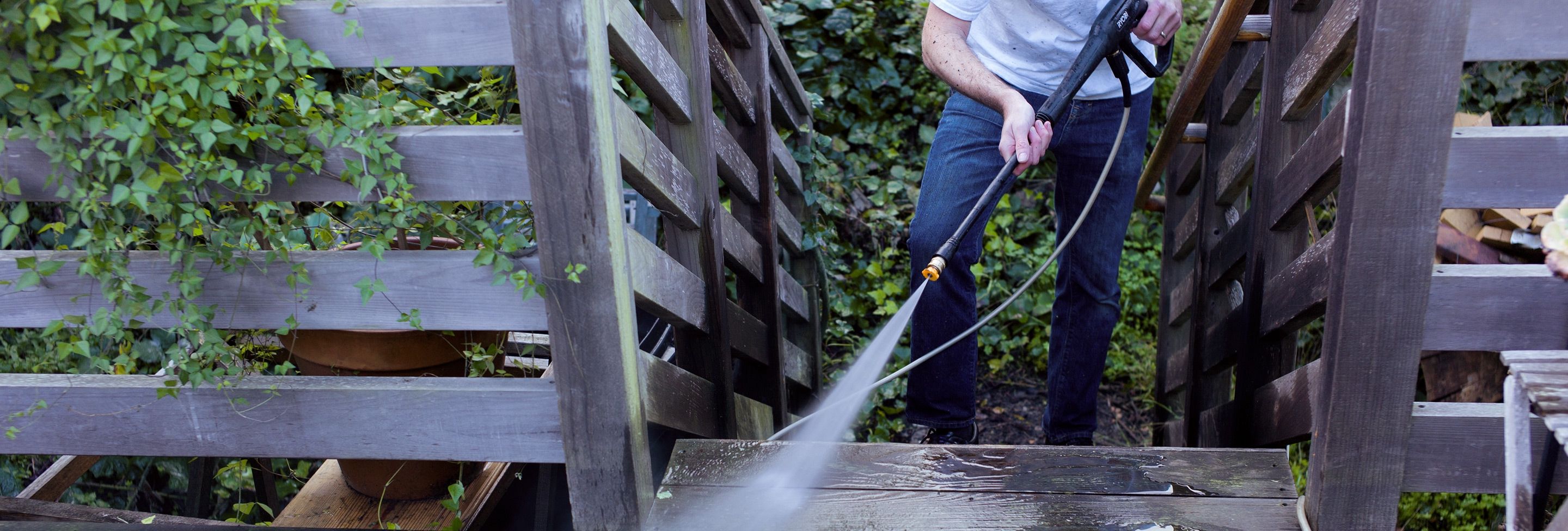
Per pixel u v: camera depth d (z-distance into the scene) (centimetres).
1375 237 138
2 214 142
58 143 135
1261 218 216
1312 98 194
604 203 141
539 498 228
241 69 133
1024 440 374
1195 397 290
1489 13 128
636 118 169
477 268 151
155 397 163
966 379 235
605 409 154
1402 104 131
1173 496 167
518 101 168
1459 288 144
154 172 137
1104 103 223
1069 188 238
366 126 137
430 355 207
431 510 226
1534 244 273
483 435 162
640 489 163
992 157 219
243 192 143
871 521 165
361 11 135
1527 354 130
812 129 375
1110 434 387
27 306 156
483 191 144
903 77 447
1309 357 367
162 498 356
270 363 218
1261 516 163
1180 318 344
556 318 149
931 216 222
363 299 152
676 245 215
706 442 186
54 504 190
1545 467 144
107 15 130
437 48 137
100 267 145
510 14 132
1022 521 163
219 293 154
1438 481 150
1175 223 346
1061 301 254
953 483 173
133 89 133
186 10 130
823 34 443
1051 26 211
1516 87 354
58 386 163
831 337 405
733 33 255
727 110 261
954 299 224
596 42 137
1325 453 151
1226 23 209
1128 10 196
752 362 278
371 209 152
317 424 164
